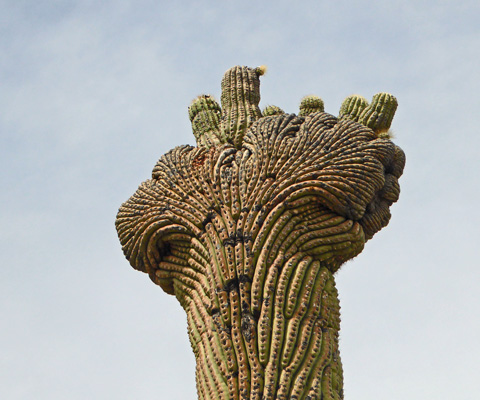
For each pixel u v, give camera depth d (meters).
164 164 12.90
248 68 14.14
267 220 11.88
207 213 12.20
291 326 11.32
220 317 11.59
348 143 12.37
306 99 13.78
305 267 11.73
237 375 11.22
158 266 12.62
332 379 11.20
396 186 12.78
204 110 13.88
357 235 12.04
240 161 12.48
